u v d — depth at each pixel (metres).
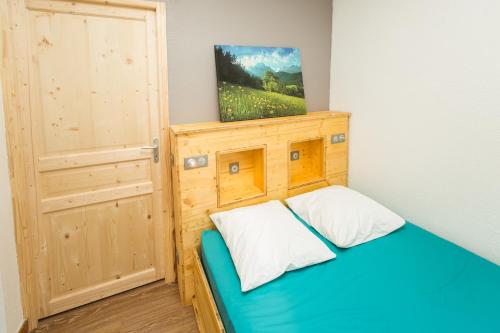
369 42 2.37
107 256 2.16
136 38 2.00
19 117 1.75
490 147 1.72
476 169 1.80
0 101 1.63
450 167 1.94
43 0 1.73
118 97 2.01
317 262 1.72
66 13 1.80
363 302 1.42
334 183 2.70
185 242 2.09
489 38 1.66
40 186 1.88
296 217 2.22
